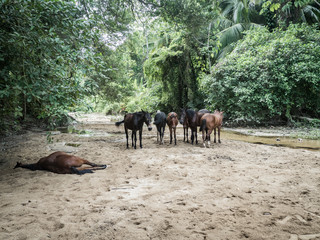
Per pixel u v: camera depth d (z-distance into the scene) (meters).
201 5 8.62
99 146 8.37
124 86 15.57
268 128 13.59
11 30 3.97
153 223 2.79
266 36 15.39
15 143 9.05
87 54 4.44
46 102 4.66
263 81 13.58
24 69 3.86
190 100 20.00
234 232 2.60
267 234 2.56
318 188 3.97
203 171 5.07
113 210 3.14
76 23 4.19
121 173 5.00
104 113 28.67
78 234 2.54
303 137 10.38
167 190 3.93
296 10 16.11
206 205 3.31
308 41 14.16
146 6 8.44
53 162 5.06
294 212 3.08
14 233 2.53
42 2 3.83
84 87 4.74
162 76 20.66
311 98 13.86
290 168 5.26
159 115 8.59
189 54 19.41
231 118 15.23
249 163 5.77
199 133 12.02
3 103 4.90
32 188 4.02
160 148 7.94
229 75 14.93
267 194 3.71
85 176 4.73
